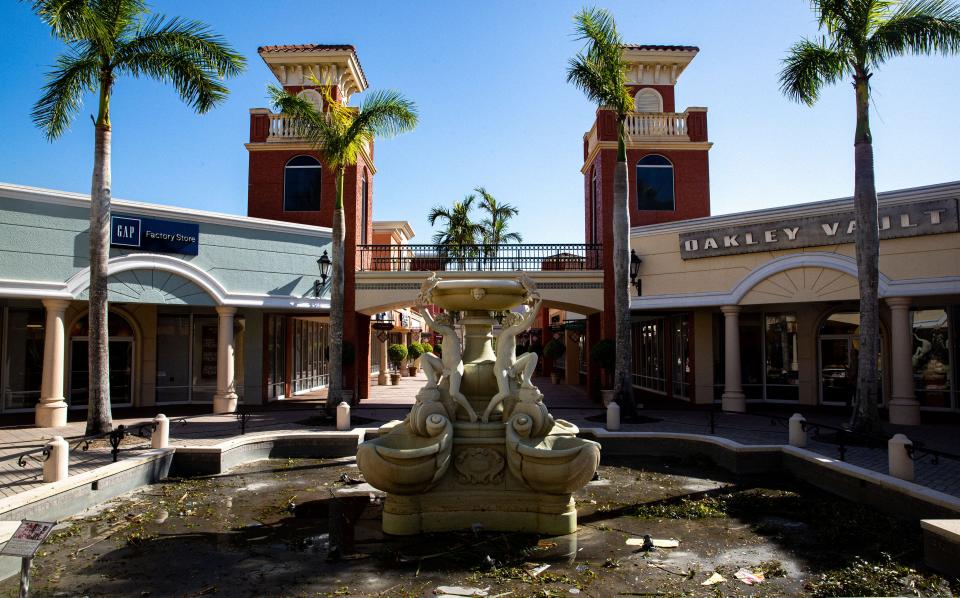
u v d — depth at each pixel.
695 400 18.47
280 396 21.38
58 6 10.52
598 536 6.70
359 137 15.35
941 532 5.55
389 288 18.89
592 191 22.69
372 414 15.76
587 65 14.62
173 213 15.73
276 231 17.61
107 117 12.41
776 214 15.32
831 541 6.56
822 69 12.13
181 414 16.27
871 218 11.43
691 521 7.33
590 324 20.42
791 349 18.59
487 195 32.47
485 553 6.08
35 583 5.41
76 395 17.36
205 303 16.23
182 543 6.47
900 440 7.73
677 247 17.11
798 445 10.38
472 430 6.94
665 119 20.23
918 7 11.09
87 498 7.84
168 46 12.73
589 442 6.55
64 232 14.23
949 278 13.01
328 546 6.34
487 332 7.98
